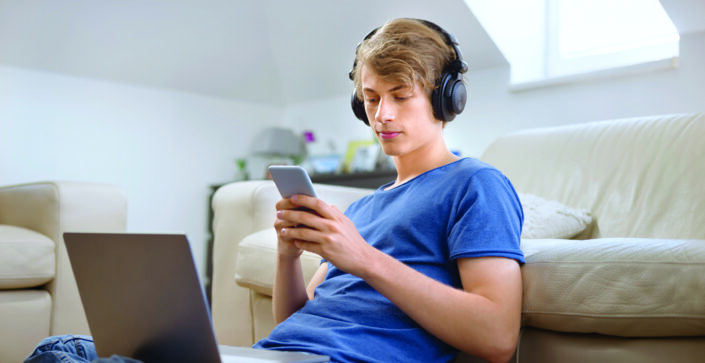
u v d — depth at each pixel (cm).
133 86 338
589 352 85
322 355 73
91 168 322
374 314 80
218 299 180
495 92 280
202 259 370
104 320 78
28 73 299
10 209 204
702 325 74
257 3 324
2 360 169
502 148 184
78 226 191
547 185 164
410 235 84
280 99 401
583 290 84
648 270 79
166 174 352
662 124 149
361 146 341
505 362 75
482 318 72
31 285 179
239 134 388
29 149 300
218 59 348
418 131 88
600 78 238
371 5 290
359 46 98
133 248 70
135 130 339
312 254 138
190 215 364
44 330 178
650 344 80
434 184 85
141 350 75
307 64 354
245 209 173
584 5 264
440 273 81
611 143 156
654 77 222
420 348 79
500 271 75
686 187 133
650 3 241
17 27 278
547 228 136
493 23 265
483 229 76
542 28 281
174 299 68
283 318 95
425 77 86
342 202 185
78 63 310
